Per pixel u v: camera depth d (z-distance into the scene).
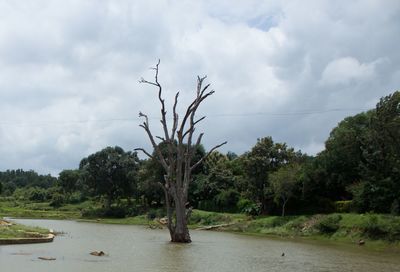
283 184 66.75
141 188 106.31
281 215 72.88
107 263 25.56
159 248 37.25
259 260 30.72
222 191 93.44
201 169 104.12
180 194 44.84
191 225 80.88
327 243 48.59
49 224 76.06
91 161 115.25
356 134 65.12
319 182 67.88
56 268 22.27
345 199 68.75
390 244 44.94
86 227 71.62
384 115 54.34
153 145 45.91
